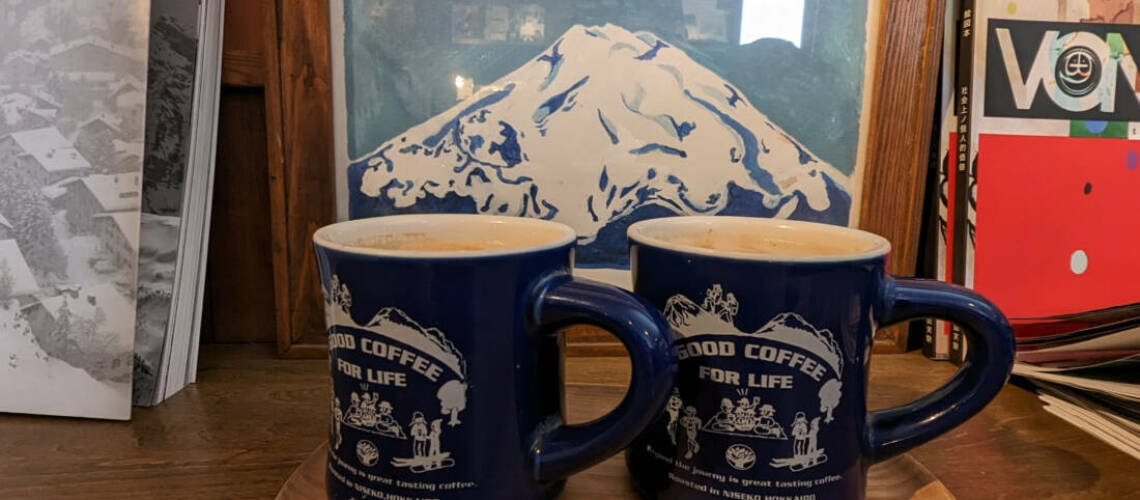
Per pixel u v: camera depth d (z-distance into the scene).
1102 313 0.48
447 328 0.25
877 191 0.47
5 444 0.36
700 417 0.27
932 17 0.45
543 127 0.46
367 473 0.26
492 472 0.27
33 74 0.39
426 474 0.26
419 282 0.25
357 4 0.44
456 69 0.45
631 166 0.46
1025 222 0.47
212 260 0.49
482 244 0.33
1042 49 0.47
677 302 0.27
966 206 0.47
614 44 0.45
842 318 0.26
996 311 0.28
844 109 0.47
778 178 0.47
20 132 0.39
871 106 0.47
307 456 0.35
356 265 0.25
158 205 0.41
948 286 0.28
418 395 0.25
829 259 0.25
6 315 0.39
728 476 0.27
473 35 0.45
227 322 0.50
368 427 0.26
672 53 0.46
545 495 0.29
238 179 0.48
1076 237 0.48
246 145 0.47
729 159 0.47
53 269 0.39
